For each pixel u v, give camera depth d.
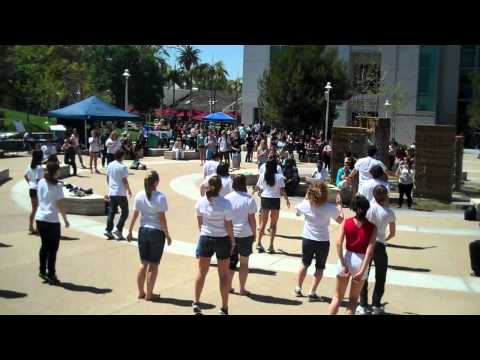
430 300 8.15
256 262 10.01
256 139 38.91
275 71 47.84
